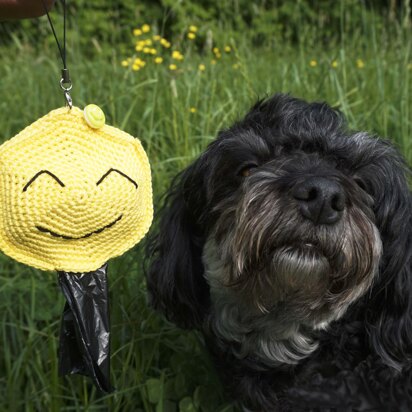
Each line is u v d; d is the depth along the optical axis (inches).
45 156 22.2
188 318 33.7
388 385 31.4
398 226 31.0
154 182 42.8
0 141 52.4
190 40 61.6
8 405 33.2
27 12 26.3
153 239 34.7
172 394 33.1
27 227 22.0
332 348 31.6
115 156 22.9
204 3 93.9
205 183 31.4
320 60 63.1
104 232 22.8
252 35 82.9
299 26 75.4
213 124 47.9
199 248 33.2
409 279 31.3
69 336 24.0
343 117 32.5
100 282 23.3
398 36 64.0
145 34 76.2
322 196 26.5
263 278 28.4
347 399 31.1
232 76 57.3
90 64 68.1
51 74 66.6
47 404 32.7
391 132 49.4
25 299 36.9
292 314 29.8
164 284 33.3
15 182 21.8
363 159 29.9
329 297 29.0
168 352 35.8
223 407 32.6
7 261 39.0
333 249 27.4
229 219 29.6
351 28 94.7
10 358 35.3
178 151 45.6
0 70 78.2
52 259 22.6
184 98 51.6
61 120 22.5
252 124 31.3
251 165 29.9
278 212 27.2
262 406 31.3
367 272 28.6
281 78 57.0
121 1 105.7
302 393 31.2
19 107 58.9
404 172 32.0
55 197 21.8
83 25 102.4
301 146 29.9
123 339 34.3
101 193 22.2
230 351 32.0
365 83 55.8
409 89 55.6
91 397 32.9
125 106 52.1
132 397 33.5
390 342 31.4
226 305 31.5
